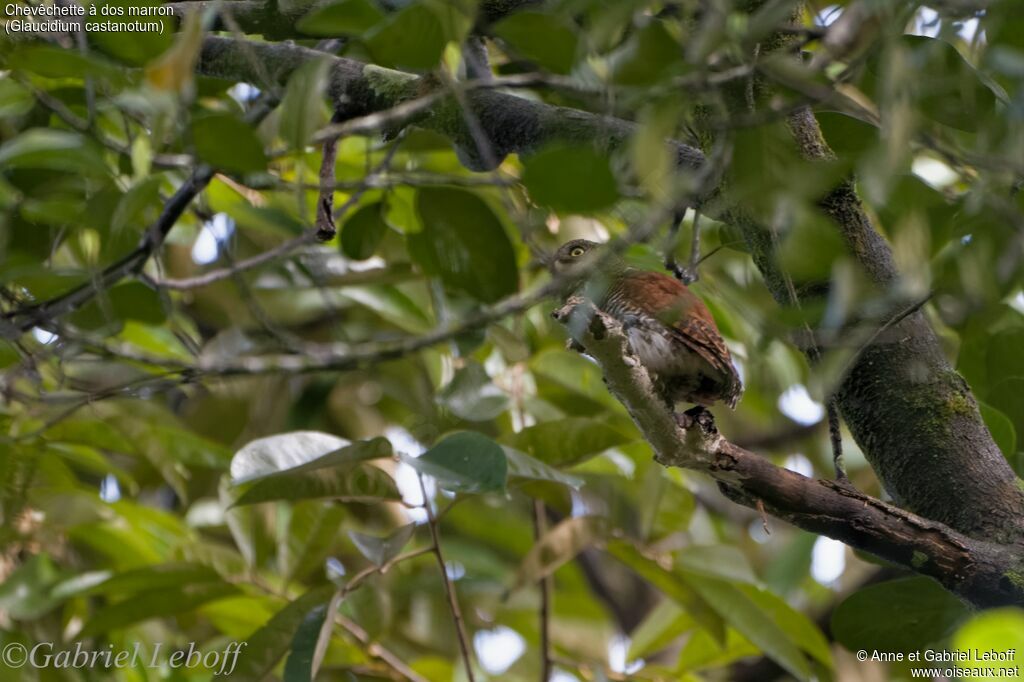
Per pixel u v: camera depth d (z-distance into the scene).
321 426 14.67
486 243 9.34
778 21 5.16
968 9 5.19
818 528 6.72
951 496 7.00
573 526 9.41
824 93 5.13
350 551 12.39
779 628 9.62
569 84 6.09
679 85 5.06
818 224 5.03
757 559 15.66
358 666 10.05
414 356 12.14
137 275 8.67
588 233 10.52
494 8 7.51
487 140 8.31
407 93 8.58
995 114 5.51
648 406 6.42
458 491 7.57
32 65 6.89
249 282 11.93
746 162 5.19
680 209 6.92
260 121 8.80
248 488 8.99
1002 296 5.91
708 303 10.66
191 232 11.27
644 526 9.91
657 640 10.78
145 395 8.42
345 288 11.69
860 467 14.06
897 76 4.74
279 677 9.09
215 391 14.10
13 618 10.54
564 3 5.53
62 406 10.10
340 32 6.50
